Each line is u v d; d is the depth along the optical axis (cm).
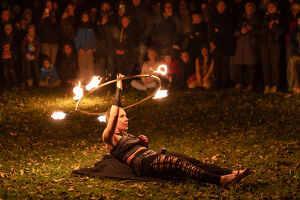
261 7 1360
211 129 996
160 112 1161
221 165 722
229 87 1419
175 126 1033
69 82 1546
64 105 1252
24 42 1527
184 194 588
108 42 1462
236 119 1072
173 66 1398
